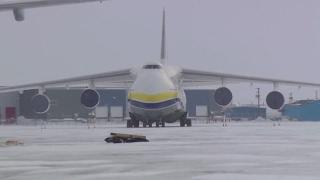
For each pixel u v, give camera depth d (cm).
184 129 11650
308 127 13225
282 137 8081
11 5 4475
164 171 3881
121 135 7256
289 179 3416
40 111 12950
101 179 3484
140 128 12600
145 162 4503
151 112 12494
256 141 7125
